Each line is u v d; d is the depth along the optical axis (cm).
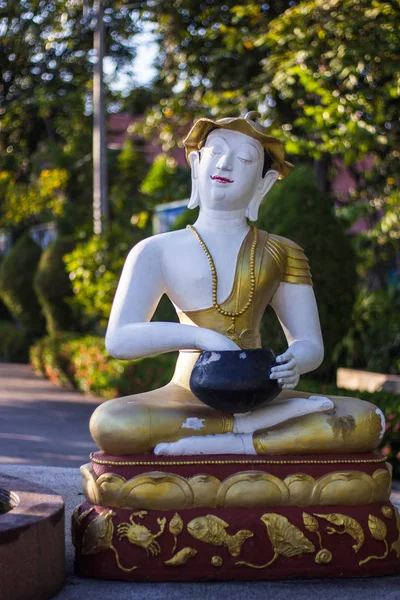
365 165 1571
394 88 1003
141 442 418
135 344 436
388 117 1095
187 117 1499
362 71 1056
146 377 1158
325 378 1011
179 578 411
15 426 1035
